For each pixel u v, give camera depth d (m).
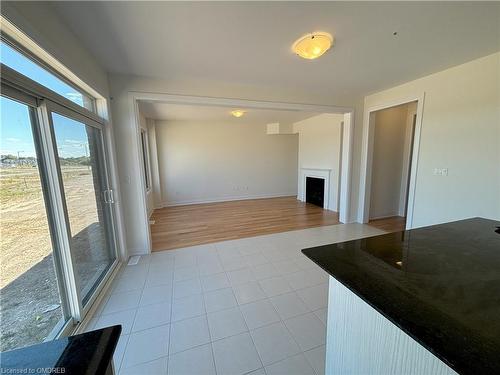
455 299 0.74
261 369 1.35
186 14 1.57
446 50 2.18
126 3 1.44
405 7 1.52
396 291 0.78
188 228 4.09
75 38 1.78
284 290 2.16
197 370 1.35
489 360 0.51
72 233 1.74
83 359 0.54
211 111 4.64
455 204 2.71
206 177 6.25
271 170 6.90
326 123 5.25
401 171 4.64
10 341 1.17
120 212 2.70
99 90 2.31
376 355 0.83
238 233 3.79
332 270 0.94
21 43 1.24
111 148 2.55
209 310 1.88
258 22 1.68
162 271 2.54
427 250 1.13
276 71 2.65
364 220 4.23
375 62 2.43
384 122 4.29
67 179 1.71
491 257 1.05
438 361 0.62
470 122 2.51
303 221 4.45
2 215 1.12
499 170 2.32
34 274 1.34
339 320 1.01
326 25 1.73
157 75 2.71
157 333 1.63
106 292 2.14
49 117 1.46
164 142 5.76
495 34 1.89
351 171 4.06
